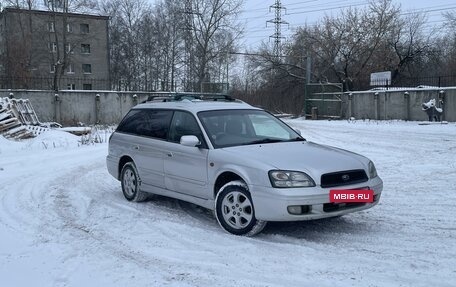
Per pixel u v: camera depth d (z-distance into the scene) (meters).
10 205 8.01
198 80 55.62
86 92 27.23
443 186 8.86
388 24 43.41
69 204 8.03
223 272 4.77
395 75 43.88
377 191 6.11
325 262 4.96
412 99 27.47
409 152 13.84
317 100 37.41
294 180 5.57
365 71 43.12
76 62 67.56
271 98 46.31
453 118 24.80
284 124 7.63
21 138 17.98
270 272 4.73
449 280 4.43
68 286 4.53
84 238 6.06
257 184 5.71
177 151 6.98
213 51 55.00
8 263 5.20
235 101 8.50
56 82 43.78
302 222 6.62
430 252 5.24
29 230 6.49
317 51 44.66
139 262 5.14
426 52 44.53
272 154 6.08
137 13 71.44
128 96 28.62
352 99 32.84
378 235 5.96
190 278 4.64
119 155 8.42
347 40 43.09
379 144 16.14
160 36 65.06
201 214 7.19
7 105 19.69
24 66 39.22
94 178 10.65
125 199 8.34
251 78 47.84
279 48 48.91
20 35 47.34
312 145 6.83
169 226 6.47
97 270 4.93
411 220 6.64
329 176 5.72
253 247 5.47
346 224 6.49
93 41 68.94
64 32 47.16
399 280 4.45
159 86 65.19
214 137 6.66
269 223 6.58
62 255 5.42
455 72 40.97
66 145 17.09
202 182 6.55
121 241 5.91
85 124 26.48
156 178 7.47
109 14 72.00
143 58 67.19
